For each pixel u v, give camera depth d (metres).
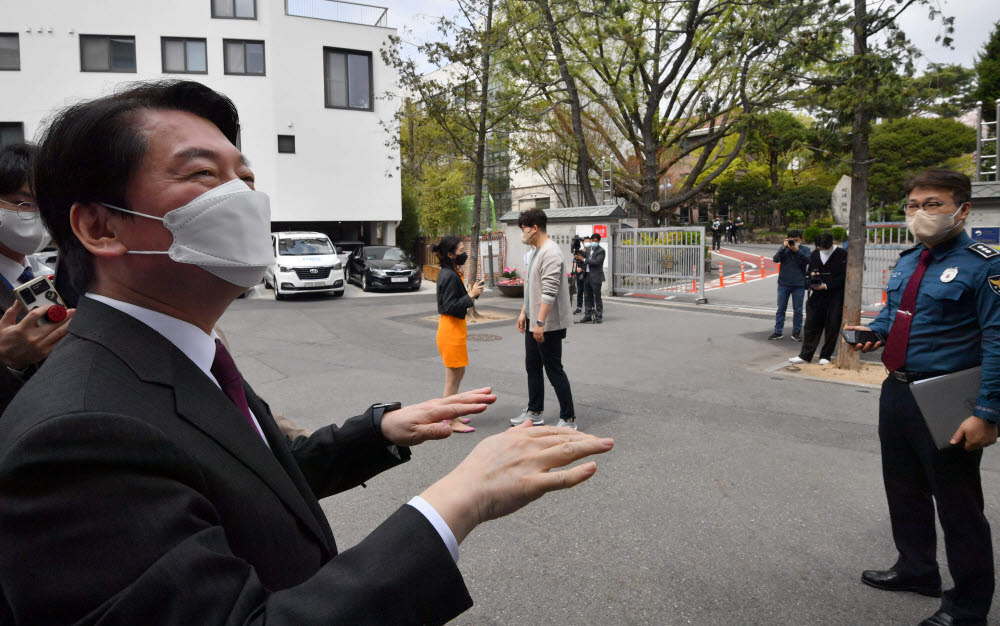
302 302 16.62
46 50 20.22
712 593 3.05
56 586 0.69
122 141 0.86
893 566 3.13
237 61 21.81
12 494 0.69
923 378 2.86
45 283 1.70
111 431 0.72
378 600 0.73
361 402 6.71
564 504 4.07
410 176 27.97
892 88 7.13
